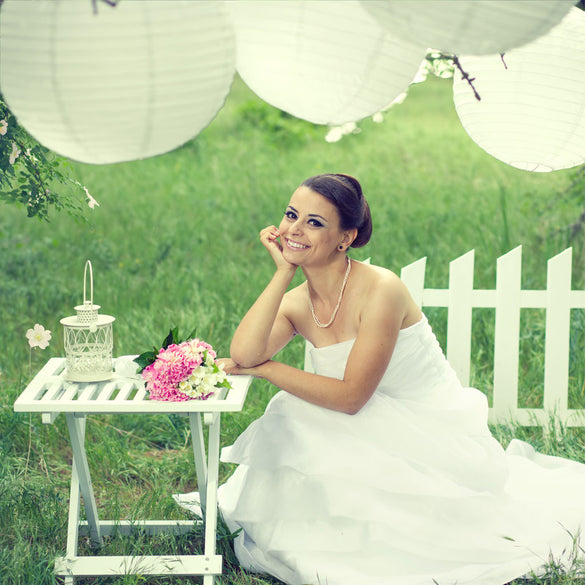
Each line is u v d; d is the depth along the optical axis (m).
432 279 6.02
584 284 6.07
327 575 2.90
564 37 2.63
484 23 1.89
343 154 11.47
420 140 12.30
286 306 3.23
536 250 6.70
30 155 3.70
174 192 9.18
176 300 6.04
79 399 2.82
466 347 4.27
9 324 5.55
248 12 2.08
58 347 5.33
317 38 2.06
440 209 8.16
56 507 3.38
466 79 2.70
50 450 4.05
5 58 1.83
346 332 3.12
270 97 2.23
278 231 3.13
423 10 1.88
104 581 3.02
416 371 3.20
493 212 7.67
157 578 3.06
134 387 3.01
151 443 4.34
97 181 9.68
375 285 3.04
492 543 3.01
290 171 10.23
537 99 2.68
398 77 2.15
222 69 1.89
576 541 3.07
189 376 2.83
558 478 3.51
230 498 3.43
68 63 1.79
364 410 3.09
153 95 1.84
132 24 1.77
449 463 3.08
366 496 2.96
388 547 2.96
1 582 2.89
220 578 3.10
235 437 4.14
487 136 2.83
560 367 4.25
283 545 3.00
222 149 11.55
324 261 3.04
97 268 6.86
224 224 7.89
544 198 7.98
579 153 2.77
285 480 3.03
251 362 3.08
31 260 6.82
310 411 3.07
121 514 3.52
